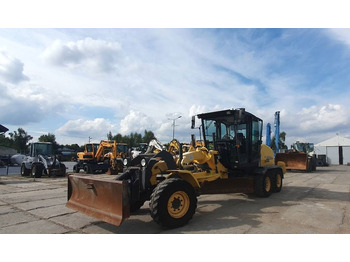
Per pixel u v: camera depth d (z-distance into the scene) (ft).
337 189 30.58
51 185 37.88
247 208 20.59
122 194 13.64
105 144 61.77
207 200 24.25
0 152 154.30
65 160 165.58
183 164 20.74
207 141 26.86
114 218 13.74
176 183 15.55
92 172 61.41
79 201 16.87
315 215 18.04
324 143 126.52
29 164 53.93
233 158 24.95
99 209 15.03
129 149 74.90
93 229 15.67
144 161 17.19
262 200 23.99
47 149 57.00
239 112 22.97
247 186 25.02
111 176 52.42
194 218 17.67
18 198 26.58
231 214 18.67
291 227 15.33
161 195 14.93
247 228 15.20
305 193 27.68
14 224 16.89
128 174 18.58
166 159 17.99
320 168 78.64
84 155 62.95
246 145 25.55
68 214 19.44
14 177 52.31
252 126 26.48
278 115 63.57
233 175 25.84
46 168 51.75
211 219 17.35
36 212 20.17
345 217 17.48
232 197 25.70
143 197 17.87
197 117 27.32
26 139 239.71
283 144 174.50
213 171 22.41
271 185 26.96
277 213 18.79
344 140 122.62
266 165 29.66
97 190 15.43
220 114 25.43
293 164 59.82
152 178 17.17
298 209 19.90
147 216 18.43
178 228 15.38
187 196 15.92
